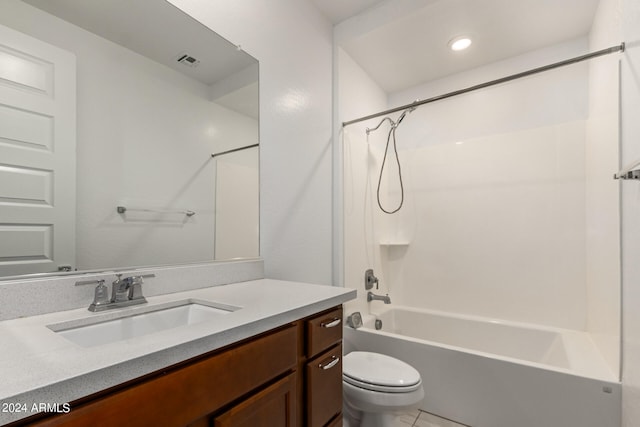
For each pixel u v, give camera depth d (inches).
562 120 85.8
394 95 114.4
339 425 45.0
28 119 34.4
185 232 49.5
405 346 71.7
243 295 43.7
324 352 42.9
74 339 30.8
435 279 103.1
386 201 111.7
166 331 27.1
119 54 42.7
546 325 85.4
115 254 41.1
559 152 85.7
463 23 78.7
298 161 72.8
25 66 34.4
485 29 81.0
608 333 61.8
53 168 36.1
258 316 32.4
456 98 101.8
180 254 48.6
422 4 74.0
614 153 60.0
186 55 50.5
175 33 49.0
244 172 59.4
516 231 90.7
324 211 82.0
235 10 58.1
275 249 65.2
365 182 99.2
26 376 18.7
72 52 38.2
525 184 90.0
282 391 34.5
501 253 92.7
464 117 100.4
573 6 72.7
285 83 69.6
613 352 57.8
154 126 46.3
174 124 48.8
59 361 20.9
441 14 75.6
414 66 98.3
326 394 42.2
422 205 106.4
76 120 38.3
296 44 73.5
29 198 34.1
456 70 100.6
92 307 34.9
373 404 52.4
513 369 59.8
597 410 52.7
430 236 104.6
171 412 23.7
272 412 32.9
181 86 49.9
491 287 93.9
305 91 76.0
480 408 62.6
